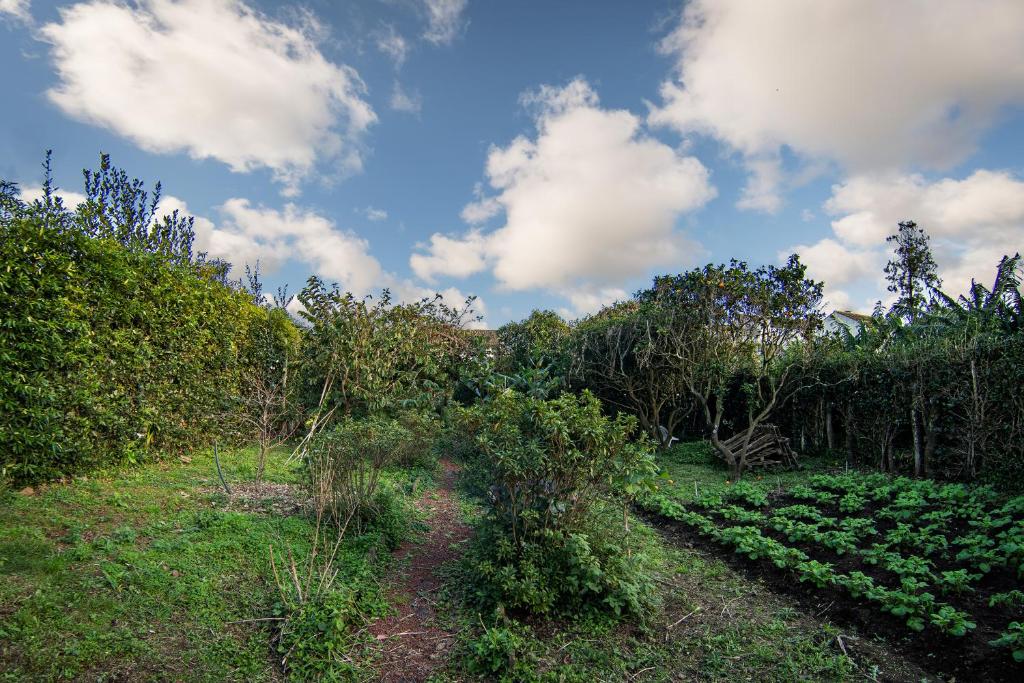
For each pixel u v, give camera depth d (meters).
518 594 4.88
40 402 6.24
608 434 5.45
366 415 12.85
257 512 6.71
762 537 7.00
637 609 4.92
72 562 4.64
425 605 5.27
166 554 5.09
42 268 6.29
